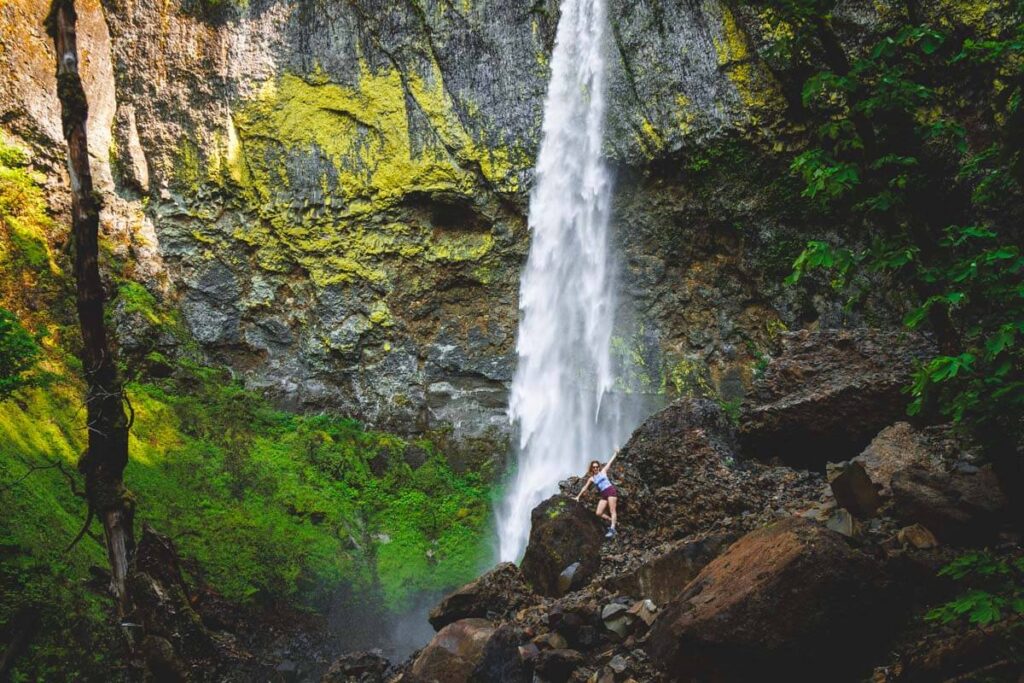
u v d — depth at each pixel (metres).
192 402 17.75
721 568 6.81
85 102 10.61
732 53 17.61
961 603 5.07
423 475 18.58
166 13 19.45
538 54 19.73
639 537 9.78
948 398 5.59
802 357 11.20
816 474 9.89
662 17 18.50
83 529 10.57
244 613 13.46
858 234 16.83
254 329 19.52
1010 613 5.61
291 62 19.92
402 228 19.77
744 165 17.66
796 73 16.69
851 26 15.88
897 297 16.27
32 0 17.89
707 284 18.56
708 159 17.91
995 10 14.40
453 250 19.78
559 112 19.58
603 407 18.89
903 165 6.00
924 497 7.13
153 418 16.70
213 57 19.61
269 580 14.41
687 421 11.19
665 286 18.88
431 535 17.58
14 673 9.63
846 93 6.16
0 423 13.27
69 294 17.22
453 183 19.50
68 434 14.68
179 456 16.30
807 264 5.76
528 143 19.62
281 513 16.14
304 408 19.23
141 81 19.38
